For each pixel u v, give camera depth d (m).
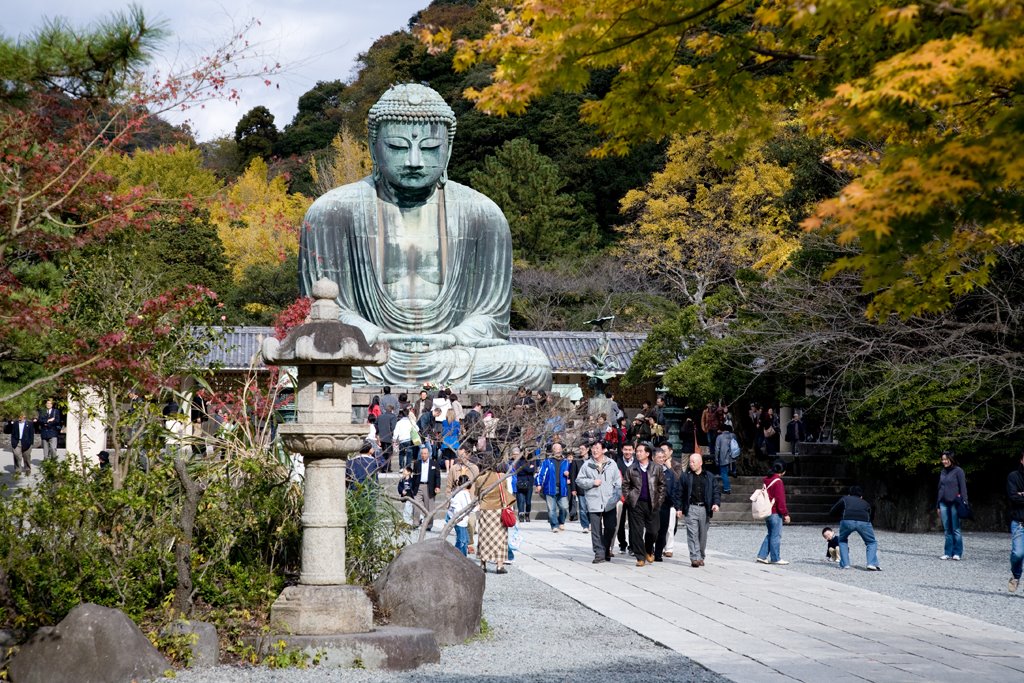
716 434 29.25
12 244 10.55
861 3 5.93
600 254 48.88
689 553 18.72
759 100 8.18
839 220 6.05
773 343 26.17
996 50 5.75
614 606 13.91
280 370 14.62
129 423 12.48
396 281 31.48
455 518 13.23
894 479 25.62
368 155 57.69
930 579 17.09
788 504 26.94
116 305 13.88
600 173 53.12
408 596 11.34
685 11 7.18
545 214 48.84
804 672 10.22
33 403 16.17
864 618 13.31
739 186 46.59
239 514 11.65
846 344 26.08
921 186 5.82
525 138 51.19
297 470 13.27
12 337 11.71
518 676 9.92
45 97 9.88
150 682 9.39
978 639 12.09
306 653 10.10
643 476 17.86
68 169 9.76
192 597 11.12
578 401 32.19
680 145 48.19
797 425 31.22
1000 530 24.91
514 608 13.75
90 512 10.88
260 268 44.41
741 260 46.25
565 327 46.38
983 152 5.77
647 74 7.83
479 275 32.31
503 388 30.31
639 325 45.62
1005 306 23.78
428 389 26.88
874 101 5.93
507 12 8.84
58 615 10.34
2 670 9.62
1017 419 23.88
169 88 9.82
